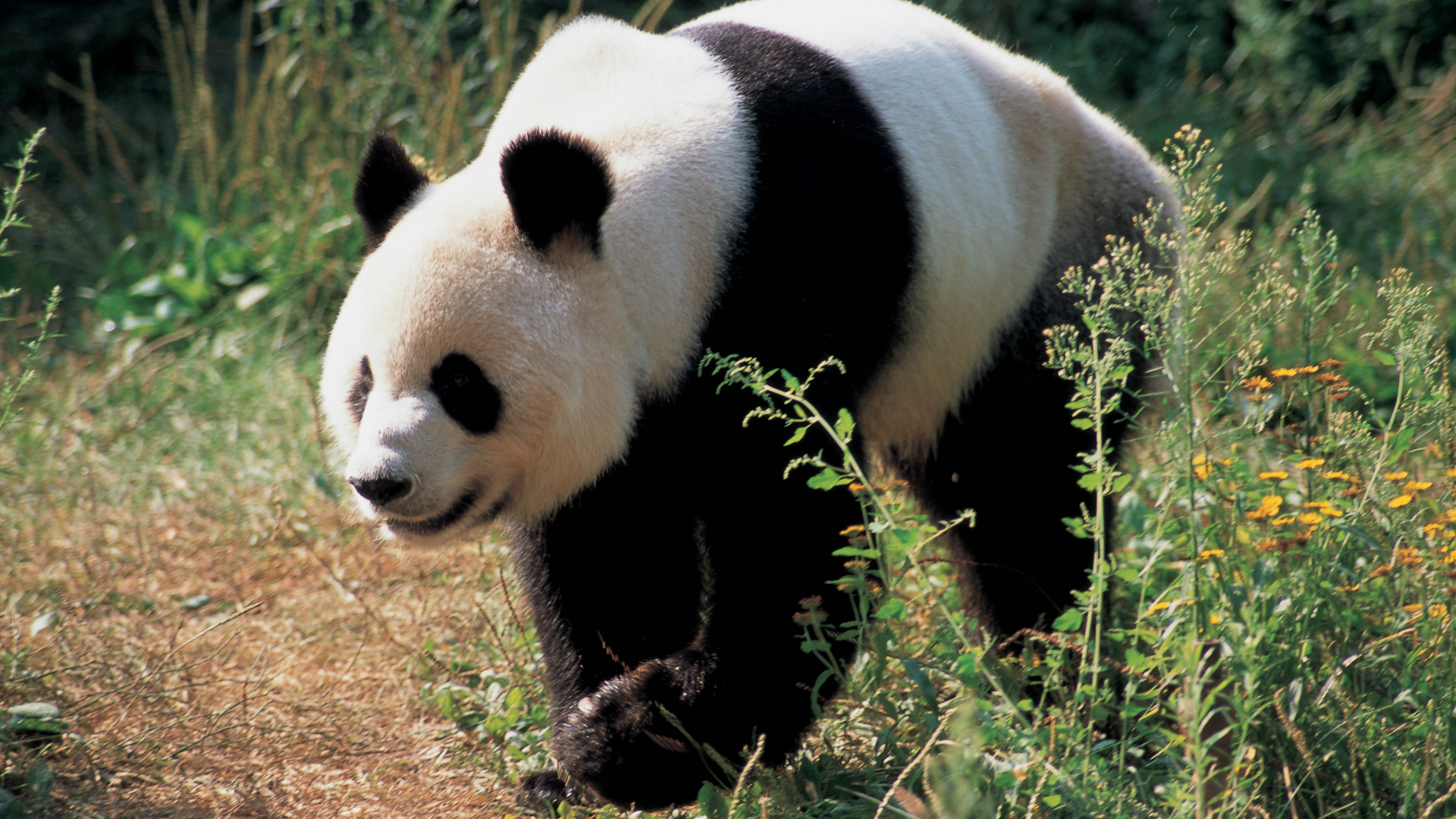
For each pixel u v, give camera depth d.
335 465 13.95
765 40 9.06
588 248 7.88
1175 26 26.80
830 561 8.67
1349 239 19.86
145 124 23.44
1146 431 9.55
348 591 12.31
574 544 8.94
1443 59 25.47
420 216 8.16
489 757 9.48
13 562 12.34
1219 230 18.02
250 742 9.60
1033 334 9.94
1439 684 8.09
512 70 21.77
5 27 26.08
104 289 18.80
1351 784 7.90
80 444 15.01
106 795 8.63
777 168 8.40
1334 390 9.79
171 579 12.64
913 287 9.20
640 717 8.51
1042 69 10.50
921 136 9.21
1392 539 8.88
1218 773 7.85
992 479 10.22
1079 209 10.16
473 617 11.50
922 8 10.30
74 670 10.12
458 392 7.72
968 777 7.23
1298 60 25.72
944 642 8.61
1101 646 9.50
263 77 19.92
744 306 8.30
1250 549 8.52
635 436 8.47
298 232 18.27
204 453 15.23
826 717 9.34
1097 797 7.58
